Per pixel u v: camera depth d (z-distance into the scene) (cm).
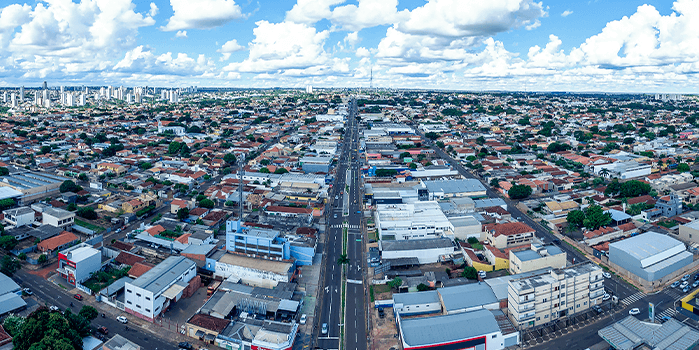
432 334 12850
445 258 18888
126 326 14175
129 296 14862
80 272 16538
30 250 19012
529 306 14062
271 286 16638
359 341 13700
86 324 13200
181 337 13750
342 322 14700
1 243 18500
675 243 18425
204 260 18162
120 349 12525
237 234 18038
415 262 18350
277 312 14850
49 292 16012
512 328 13475
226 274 17212
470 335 12888
